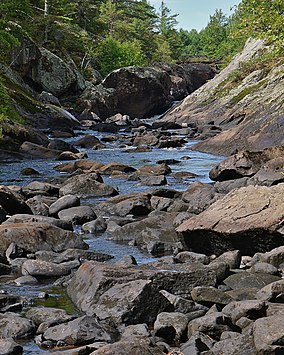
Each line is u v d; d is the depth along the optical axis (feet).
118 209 41.57
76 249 30.42
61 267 27.71
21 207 39.47
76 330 19.65
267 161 54.60
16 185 53.47
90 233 36.52
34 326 20.59
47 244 31.24
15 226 31.55
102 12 260.83
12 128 77.46
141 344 17.83
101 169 62.18
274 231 28.89
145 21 304.71
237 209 31.17
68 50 182.39
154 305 21.68
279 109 77.41
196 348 18.06
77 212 39.06
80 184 48.85
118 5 280.10
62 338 19.60
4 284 26.09
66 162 70.33
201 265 26.17
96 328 19.94
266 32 80.33
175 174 58.95
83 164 63.46
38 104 114.32
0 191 38.60
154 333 20.03
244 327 19.48
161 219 35.96
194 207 40.73
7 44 89.86
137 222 35.68
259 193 31.53
